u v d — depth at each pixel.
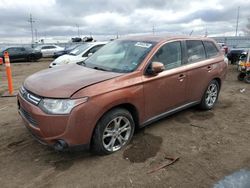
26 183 3.03
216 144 4.04
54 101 3.09
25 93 3.52
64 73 3.84
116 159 3.53
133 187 2.96
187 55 4.75
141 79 3.78
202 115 5.33
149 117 4.10
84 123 3.16
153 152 3.73
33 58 22.59
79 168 3.32
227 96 7.10
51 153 3.68
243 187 2.98
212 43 5.64
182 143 4.04
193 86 4.87
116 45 4.70
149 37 4.62
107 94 3.34
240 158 3.62
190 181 3.08
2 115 5.29
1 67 17.30
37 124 3.21
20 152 3.71
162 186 2.98
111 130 3.59
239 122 4.99
